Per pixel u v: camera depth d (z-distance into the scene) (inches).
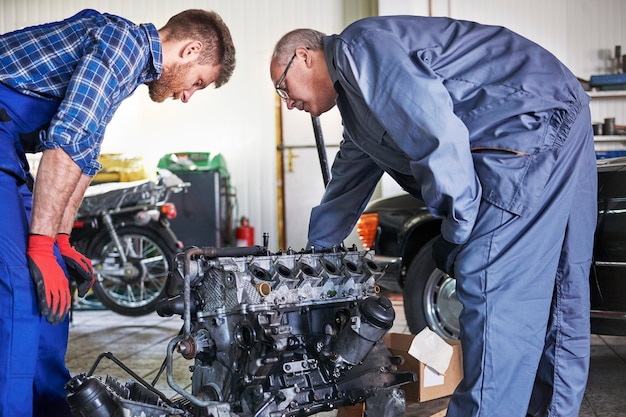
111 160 317.4
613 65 317.1
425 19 84.4
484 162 79.2
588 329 90.2
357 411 100.1
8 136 79.7
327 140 332.2
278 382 83.9
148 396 85.6
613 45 316.8
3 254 75.5
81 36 79.8
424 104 74.1
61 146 74.3
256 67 335.3
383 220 167.3
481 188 78.5
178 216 307.1
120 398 76.2
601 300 131.1
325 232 101.2
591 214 88.1
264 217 337.1
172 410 79.8
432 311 154.6
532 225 80.2
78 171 76.4
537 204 79.7
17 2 341.7
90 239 229.6
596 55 318.0
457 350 110.1
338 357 85.7
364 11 327.9
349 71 78.0
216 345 83.5
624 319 128.4
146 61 82.4
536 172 79.2
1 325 75.7
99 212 225.5
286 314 85.9
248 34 335.0
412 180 93.5
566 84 81.1
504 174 78.6
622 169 129.1
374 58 76.8
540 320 81.2
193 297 86.4
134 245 243.8
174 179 231.6
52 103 81.0
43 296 74.8
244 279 81.3
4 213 76.6
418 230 164.4
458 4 315.6
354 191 100.3
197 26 85.3
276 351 80.5
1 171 77.7
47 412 87.7
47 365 87.2
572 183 82.1
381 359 95.1
